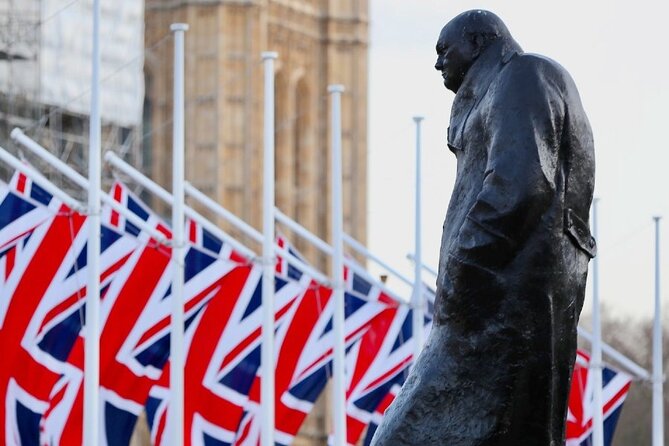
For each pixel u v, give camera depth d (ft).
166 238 148.46
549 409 38.65
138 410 143.43
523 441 38.68
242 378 152.87
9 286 136.05
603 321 331.16
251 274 153.89
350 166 431.84
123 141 349.00
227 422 152.25
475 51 40.70
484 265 38.32
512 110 38.81
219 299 152.97
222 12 413.80
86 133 335.06
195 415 152.05
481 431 38.45
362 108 433.48
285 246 174.91
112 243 143.13
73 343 138.10
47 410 137.39
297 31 425.69
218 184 411.13
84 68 334.24
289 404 160.25
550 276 38.42
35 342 136.36
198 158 412.98
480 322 38.47
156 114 415.03
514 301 38.32
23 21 327.26
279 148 420.36
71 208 136.05
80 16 334.24
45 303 136.56
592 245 39.34
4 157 138.92
